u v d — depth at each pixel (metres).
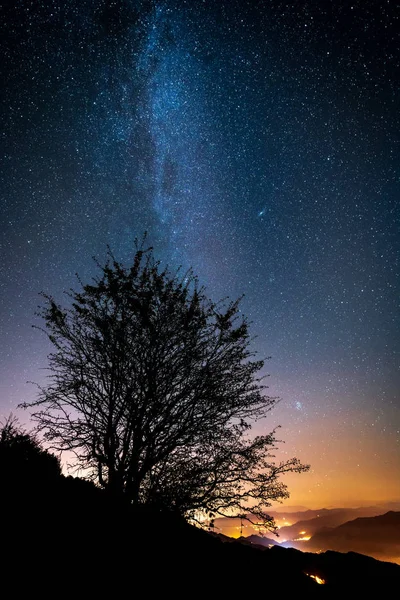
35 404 6.86
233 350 7.40
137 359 7.08
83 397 6.91
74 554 4.40
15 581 3.63
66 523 5.06
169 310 7.38
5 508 5.00
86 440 6.70
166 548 5.31
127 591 4.00
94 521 5.36
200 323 7.38
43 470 6.77
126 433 6.80
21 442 6.98
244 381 7.28
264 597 4.87
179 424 6.93
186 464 6.81
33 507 5.23
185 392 7.02
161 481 6.71
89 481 7.06
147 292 7.40
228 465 6.85
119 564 4.49
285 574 6.00
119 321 7.27
